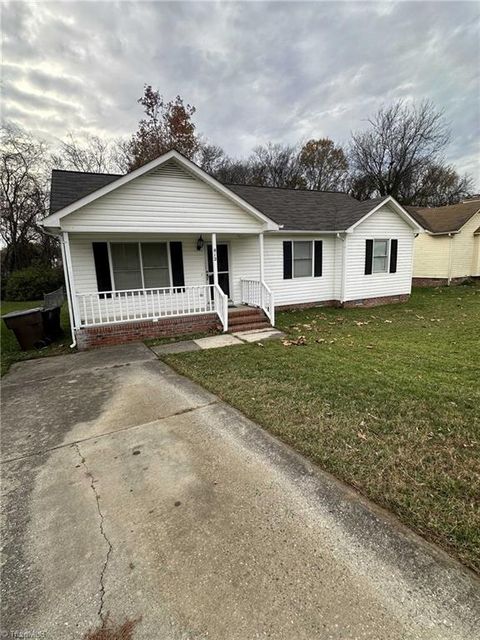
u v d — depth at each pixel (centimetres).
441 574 182
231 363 587
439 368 524
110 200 739
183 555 201
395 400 407
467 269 1845
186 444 331
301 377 497
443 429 337
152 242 922
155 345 756
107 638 156
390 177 2773
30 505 254
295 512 233
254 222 902
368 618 159
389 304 1255
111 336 775
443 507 231
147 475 284
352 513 230
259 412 389
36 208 2231
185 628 159
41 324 781
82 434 363
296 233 1113
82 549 209
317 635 153
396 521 221
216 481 272
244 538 212
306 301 1186
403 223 1256
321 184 3064
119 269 893
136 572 191
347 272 1177
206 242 998
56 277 1970
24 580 189
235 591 176
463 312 1042
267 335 805
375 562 190
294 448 313
